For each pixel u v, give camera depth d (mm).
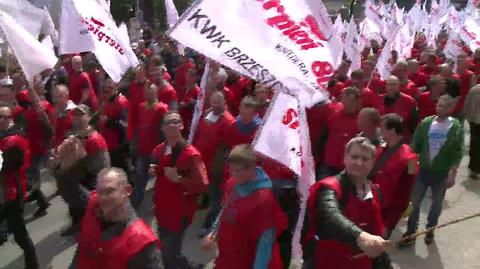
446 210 7871
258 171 3646
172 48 14555
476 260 6320
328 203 3248
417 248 6598
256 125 6266
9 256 6250
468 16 13539
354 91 6250
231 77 9695
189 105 8984
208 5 3701
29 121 7238
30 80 6320
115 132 7551
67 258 6215
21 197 5438
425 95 8820
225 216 3656
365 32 14742
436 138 6246
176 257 5168
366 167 3359
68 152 4887
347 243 3084
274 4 3836
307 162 3801
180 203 5020
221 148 6582
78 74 9469
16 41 5938
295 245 3682
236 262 3576
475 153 9188
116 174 3193
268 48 3820
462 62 10750
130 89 8133
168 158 4973
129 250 3033
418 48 17562
